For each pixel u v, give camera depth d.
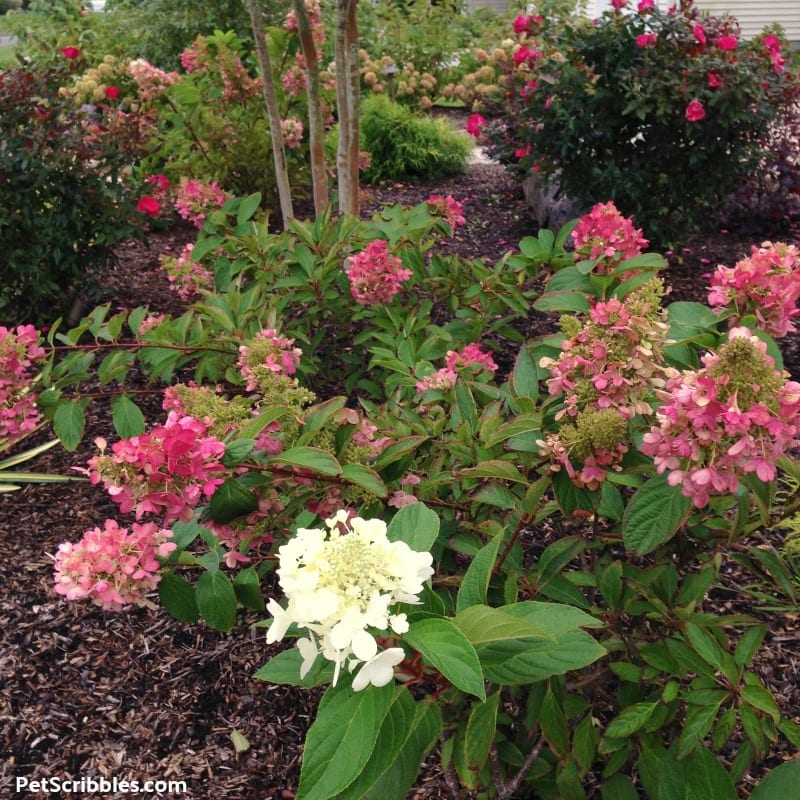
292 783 2.10
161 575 1.80
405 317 3.31
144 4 10.75
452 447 1.87
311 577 1.04
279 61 6.14
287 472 1.74
